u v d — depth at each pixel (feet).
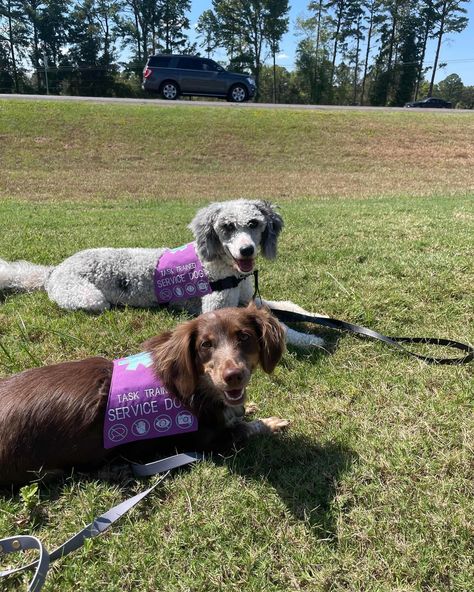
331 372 9.05
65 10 150.51
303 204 30.35
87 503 6.17
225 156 48.24
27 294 12.80
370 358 9.50
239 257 10.70
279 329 6.93
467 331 10.35
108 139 49.75
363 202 29.55
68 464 6.49
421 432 7.25
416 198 31.58
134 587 5.26
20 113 53.26
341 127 57.00
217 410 6.92
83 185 38.29
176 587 5.20
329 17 155.53
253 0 148.97
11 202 30.76
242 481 6.50
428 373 8.82
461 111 71.05
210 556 5.49
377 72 162.40
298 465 6.78
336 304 11.68
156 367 6.79
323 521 5.86
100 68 148.05
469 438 7.00
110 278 12.10
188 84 68.33
